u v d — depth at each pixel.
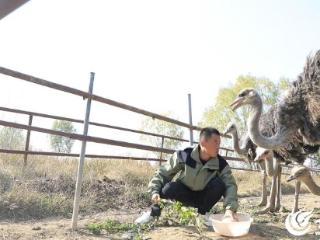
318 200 10.91
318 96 6.73
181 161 5.23
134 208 7.59
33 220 5.93
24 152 7.89
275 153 7.61
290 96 7.08
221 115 32.88
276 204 7.89
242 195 11.89
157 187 5.29
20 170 8.33
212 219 5.00
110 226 5.39
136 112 6.45
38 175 8.71
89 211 6.87
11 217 5.91
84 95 5.13
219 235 4.84
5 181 7.30
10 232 4.95
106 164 10.88
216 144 5.06
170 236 4.81
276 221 6.64
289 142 7.17
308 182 5.78
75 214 5.25
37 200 6.48
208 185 5.19
